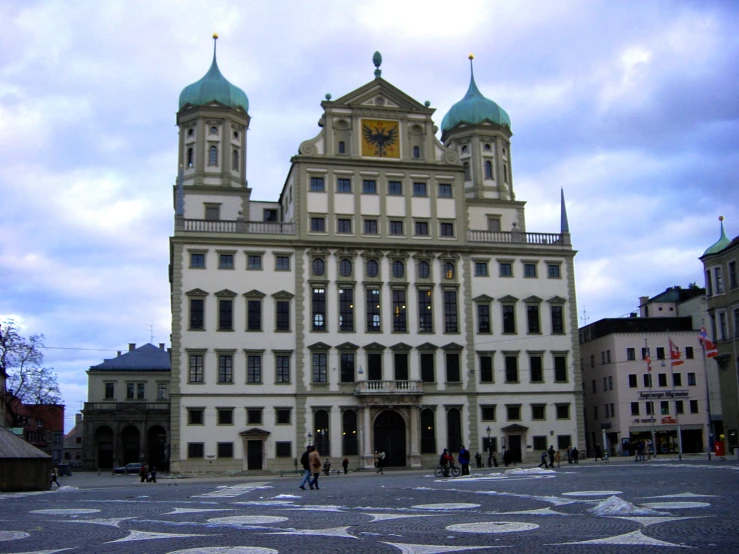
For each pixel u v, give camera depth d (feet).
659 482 125.90
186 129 305.94
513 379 282.77
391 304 277.85
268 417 263.29
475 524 73.87
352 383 270.26
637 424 322.55
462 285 283.79
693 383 328.70
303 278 272.92
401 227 284.61
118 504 115.65
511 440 278.87
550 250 293.02
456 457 273.13
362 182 284.61
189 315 263.29
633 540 59.41
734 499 90.53
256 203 316.40
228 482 205.98
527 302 288.10
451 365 278.67
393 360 274.16
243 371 263.90
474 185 320.91
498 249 288.71
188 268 265.75
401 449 271.28
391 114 292.61
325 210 279.49
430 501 106.42
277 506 104.47
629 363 326.85
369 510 93.45
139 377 406.41
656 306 380.78
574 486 125.80
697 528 65.16
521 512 85.51
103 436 386.52
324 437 266.16
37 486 165.78
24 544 65.41
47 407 324.39
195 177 298.76
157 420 384.47
